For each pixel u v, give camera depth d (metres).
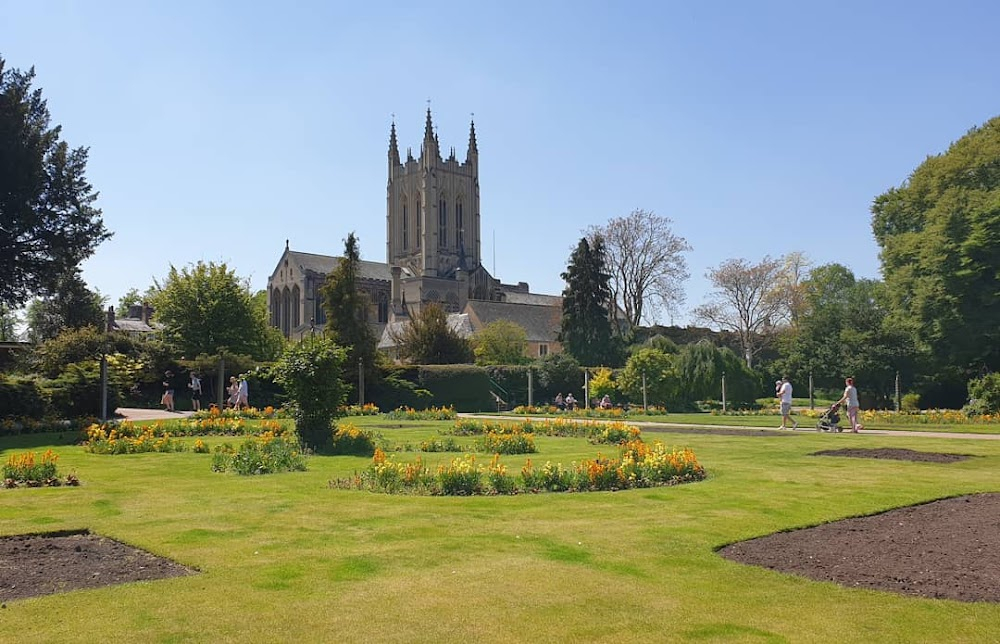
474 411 46.25
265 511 10.20
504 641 5.51
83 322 63.91
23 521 9.43
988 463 16.23
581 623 5.89
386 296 127.81
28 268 38.56
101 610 6.04
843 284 106.50
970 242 42.94
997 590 6.76
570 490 12.23
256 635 5.55
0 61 38.72
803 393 55.91
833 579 7.12
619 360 66.75
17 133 35.06
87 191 40.56
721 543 8.52
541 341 97.38
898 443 20.88
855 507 10.77
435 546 8.26
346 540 8.52
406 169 146.00
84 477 13.63
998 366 44.47
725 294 79.81
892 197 58.69
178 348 50.28
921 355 47.28
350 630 5.68
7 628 5.62
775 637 5.63
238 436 22.77
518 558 7.77
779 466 15.67
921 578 7.13
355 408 36.41
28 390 25.61
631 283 74.38
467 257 146.25
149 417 31.25
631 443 18.50
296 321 123.81
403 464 14.53
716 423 31.72
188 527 9.14
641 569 7.40
